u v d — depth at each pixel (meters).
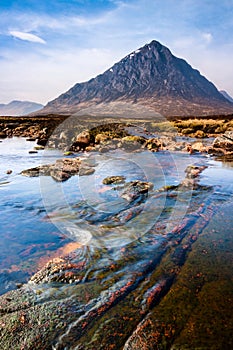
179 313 2.77
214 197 6.86
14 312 2.78
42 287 3.23
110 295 3.06
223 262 3.79
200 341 2.41
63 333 2.52
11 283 3.33
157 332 2.52
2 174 9.59
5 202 6.47
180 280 3.36
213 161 12.95
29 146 18.69
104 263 3.74
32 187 7.71
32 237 4.64
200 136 23.75
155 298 3.01
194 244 4.35
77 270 3.56
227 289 3.17
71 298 3.02
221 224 5.16
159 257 3.92
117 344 2.40
